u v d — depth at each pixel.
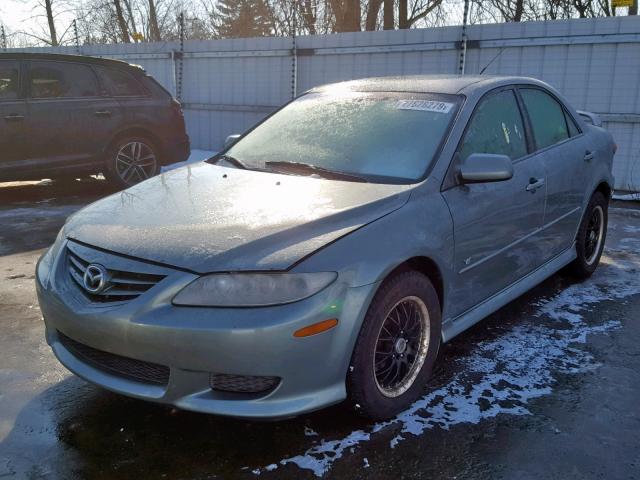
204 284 2.36
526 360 3.40
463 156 3.26
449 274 3.01
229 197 2.97
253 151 3.75
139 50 12.71
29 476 2.37
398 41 9.48
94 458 2.49
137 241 2.59
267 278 2.36
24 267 4.98
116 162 8.12
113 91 8.05
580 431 2.71
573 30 8.16
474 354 3.46
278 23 21.94
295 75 10.65
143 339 2.37
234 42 11.28
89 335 2.51
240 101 11.52
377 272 2.53
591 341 3.66
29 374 3.20
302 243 2.49
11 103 7.23
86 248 2.69
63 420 2.77
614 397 3.02
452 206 3.03
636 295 4.48
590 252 4.81
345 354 2.49
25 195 8.17
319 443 2.60
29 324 3.83
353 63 10.02
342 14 19.17
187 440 2.62
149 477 2.38
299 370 2.38
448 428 2.72
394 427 2.72
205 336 2.30
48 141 7.52
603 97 8.16
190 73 12.09
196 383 2.38
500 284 3.57
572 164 4.23
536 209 3.77
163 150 8.54
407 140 3.31
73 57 7.72
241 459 2.49
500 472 2.42
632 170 8.17
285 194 2.96
